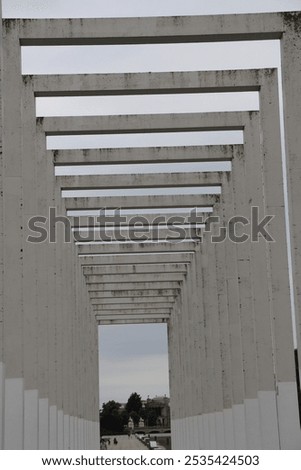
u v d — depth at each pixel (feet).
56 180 110.83
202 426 139.95
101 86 84.64
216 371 123.03
